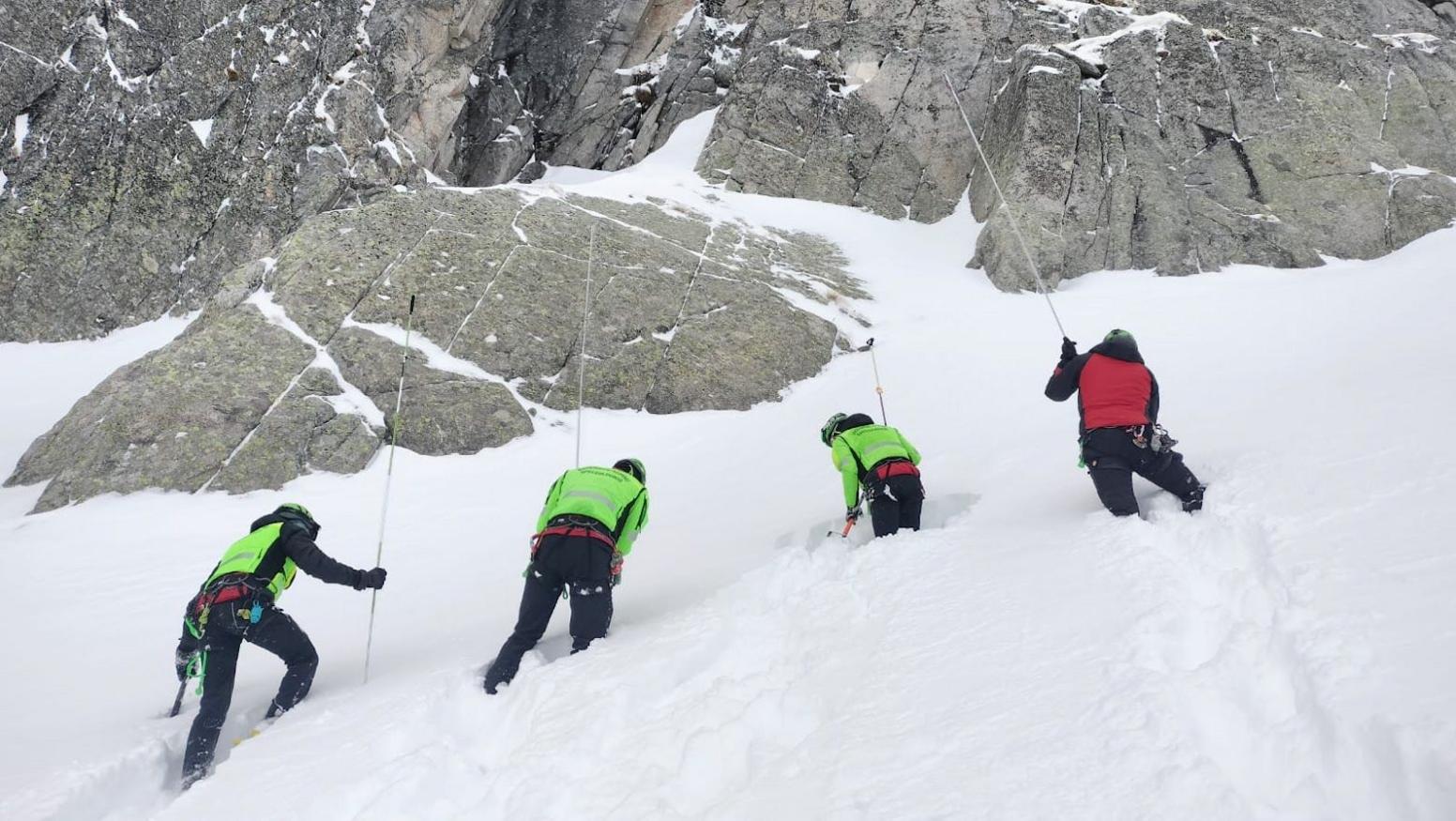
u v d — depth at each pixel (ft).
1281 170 43.70
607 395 33.22
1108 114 46.01
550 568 13.57
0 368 40.01
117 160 46.09
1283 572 8.97
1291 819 5.58
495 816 8.86
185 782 12.27
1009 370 31.01
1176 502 13.23
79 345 42.65
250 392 29.66
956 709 7.95
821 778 7.43
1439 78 47.80
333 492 27.27
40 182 44.50
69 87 46.32
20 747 13.01
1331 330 26.32
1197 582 9.73
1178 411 19.75
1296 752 6.25
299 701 13.84
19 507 27.53
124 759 12.17
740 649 11.75
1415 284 30.42
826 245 46.60
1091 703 7.34
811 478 25.13
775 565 15.11
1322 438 13.33
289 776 10.82
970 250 46.34
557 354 33.76
